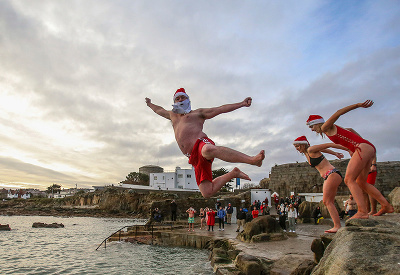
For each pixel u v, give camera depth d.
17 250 20.64
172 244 22.77
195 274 12.96
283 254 12.41
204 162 4.37
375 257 4.43
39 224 39.59
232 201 43.03
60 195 186.12
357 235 5.14
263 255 12.29
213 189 4.31
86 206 89.19
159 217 31.58
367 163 6.80
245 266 10.73
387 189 45.06
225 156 3.85
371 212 8.77
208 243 20.58
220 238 19.38
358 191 6.75
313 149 7.48
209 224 24.67
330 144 7.20
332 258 5.01
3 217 67.38
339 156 7.84
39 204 106.44
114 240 24.84
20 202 111.44
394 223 6.30
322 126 6.96
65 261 16.61
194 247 21.53
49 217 67.56
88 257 17.83
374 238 4.94
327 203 7.81
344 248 4.92
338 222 7.67
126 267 14.91
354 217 6.74
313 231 20.67
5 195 188.88
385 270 4.08
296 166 54.12
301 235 18.62
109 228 39.03
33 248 21.59
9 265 15.55
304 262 9.17
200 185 4.40
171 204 32.94
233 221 31.25
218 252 15.60
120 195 74.31
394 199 11.16
